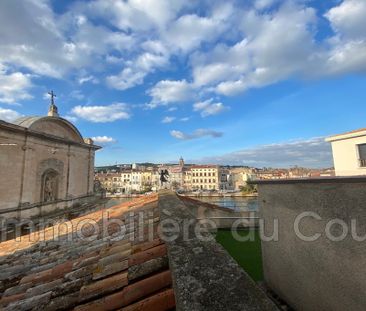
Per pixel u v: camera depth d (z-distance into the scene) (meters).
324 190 3.85
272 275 5.87
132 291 2.73
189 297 1.71
